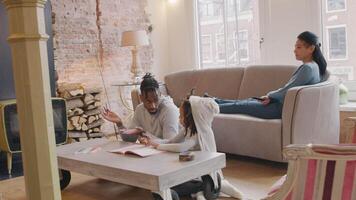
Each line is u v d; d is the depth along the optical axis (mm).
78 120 4867
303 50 3703
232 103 3916
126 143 3072
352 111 4109
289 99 3246
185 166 2320
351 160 1265
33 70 1151
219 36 5910
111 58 5652
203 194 2719
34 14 1139
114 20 5660
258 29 5391
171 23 6395
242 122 3605
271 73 4246
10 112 3910
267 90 4234
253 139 3551
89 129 5008
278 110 3576
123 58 5801
